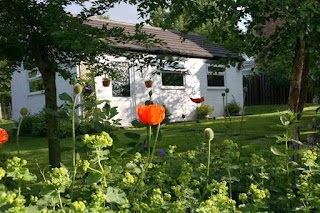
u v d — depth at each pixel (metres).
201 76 15.24
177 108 14.27
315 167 2.21
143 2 3.66
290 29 3.10
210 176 2.26
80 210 1.24
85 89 4.12
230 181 2.06
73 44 3.27
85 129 2.63
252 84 20.23
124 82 12.43
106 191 1.52
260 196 1.65
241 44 3.75
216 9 3.41
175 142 6.51
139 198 1.79
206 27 4.00
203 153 2.88
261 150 2.90
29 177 1.42
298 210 1.83
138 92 12.81
